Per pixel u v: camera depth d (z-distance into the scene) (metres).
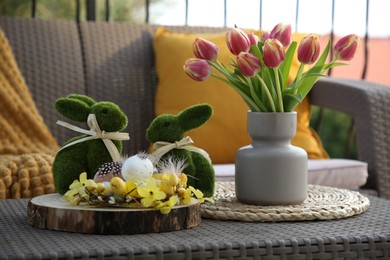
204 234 1.18
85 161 1.38
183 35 2.47
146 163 1.26
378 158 2.18
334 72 6.12
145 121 2.45
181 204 1.26
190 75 1.38
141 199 1.19
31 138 2.23
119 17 5.45
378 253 1.19
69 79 2.41
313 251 1.15
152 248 1.07
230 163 2.30
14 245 1.09
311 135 2.38
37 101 2.35
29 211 1.26
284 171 1.39
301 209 1.34
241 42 1.35
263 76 1.40
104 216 1.17
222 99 2.30
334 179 2.08
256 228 1.25
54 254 1.03
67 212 1.19
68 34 2.46
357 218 1.36
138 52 2.52
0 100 2.22
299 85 1.41
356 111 2.23
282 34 1.40
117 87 2.45
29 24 2.43
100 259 1.04
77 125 2.37
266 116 1.40
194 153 1.44
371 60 6.11
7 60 2.28
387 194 2.19
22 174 1.73
